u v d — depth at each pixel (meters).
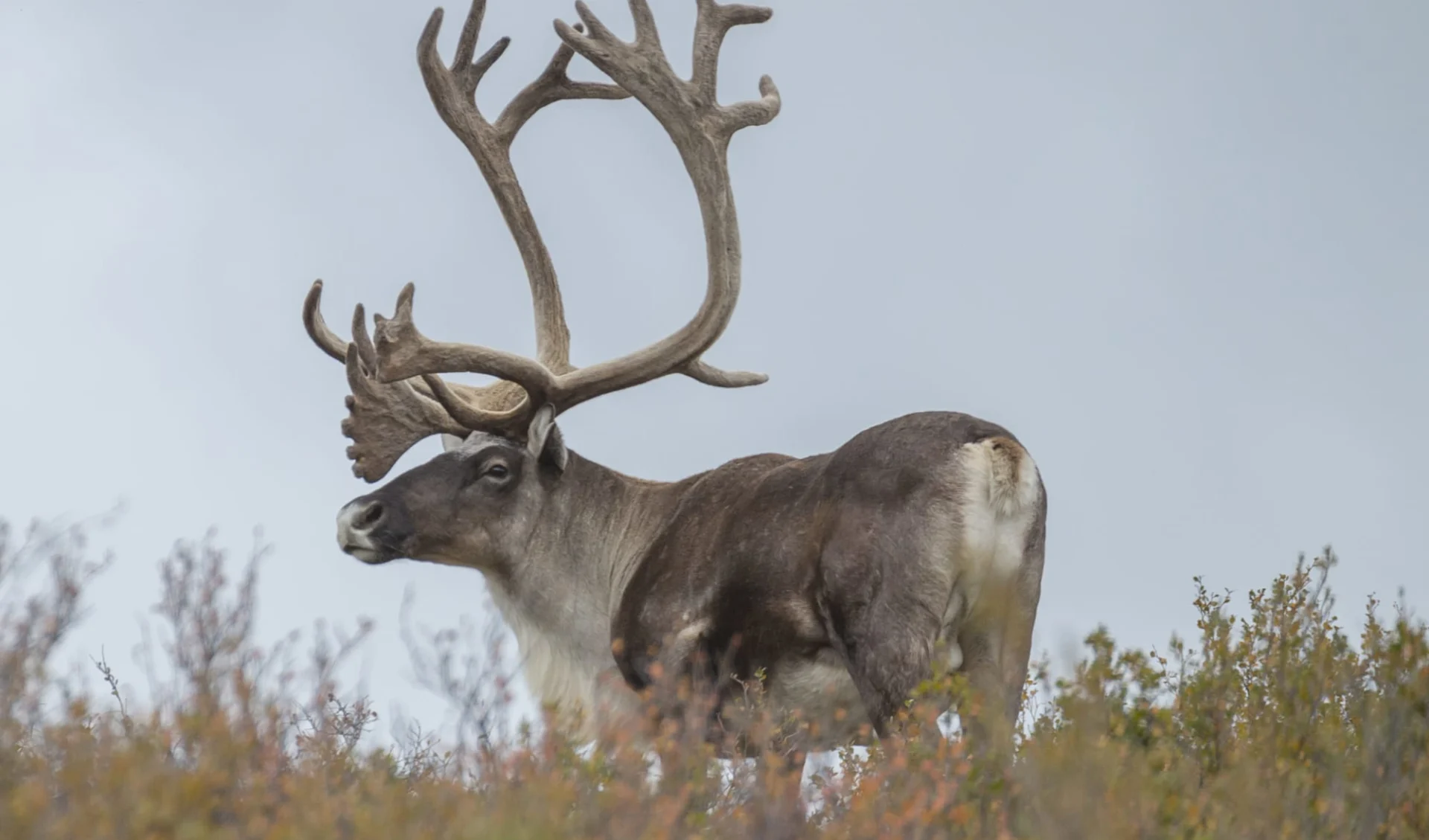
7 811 16.89
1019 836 20.31
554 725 23.27
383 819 18.00
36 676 22.05
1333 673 23.73
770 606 29.81
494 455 34.44
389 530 33.75
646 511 34.03
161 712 21.67
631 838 18.94
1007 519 28.05
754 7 36.25
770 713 28.70
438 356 33.97
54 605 23.88
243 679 21.83
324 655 24.28
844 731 29.88
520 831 17.38
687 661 30.83
